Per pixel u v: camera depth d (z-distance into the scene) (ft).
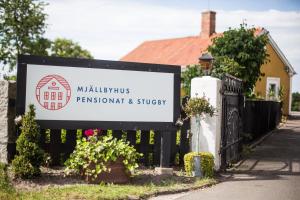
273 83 117.08
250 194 28.73
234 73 55.57
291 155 48.03
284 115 114.73
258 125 64.44
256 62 60.18
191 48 130.21
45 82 31.14
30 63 30.83
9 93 31.58
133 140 35.14
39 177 29.25
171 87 34.17
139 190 27.55
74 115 31.86
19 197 24.56
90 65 32.19
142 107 33.50
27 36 110.63
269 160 44.09
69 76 31.71
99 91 32.45
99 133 32.99
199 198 27.27
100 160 29.17
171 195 27.96
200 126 36.42
